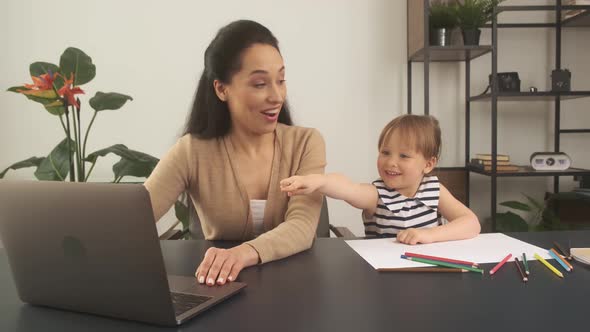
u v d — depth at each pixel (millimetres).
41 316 600
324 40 2377
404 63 2389
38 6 2301
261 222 1167
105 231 537
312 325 537
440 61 2404
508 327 521
